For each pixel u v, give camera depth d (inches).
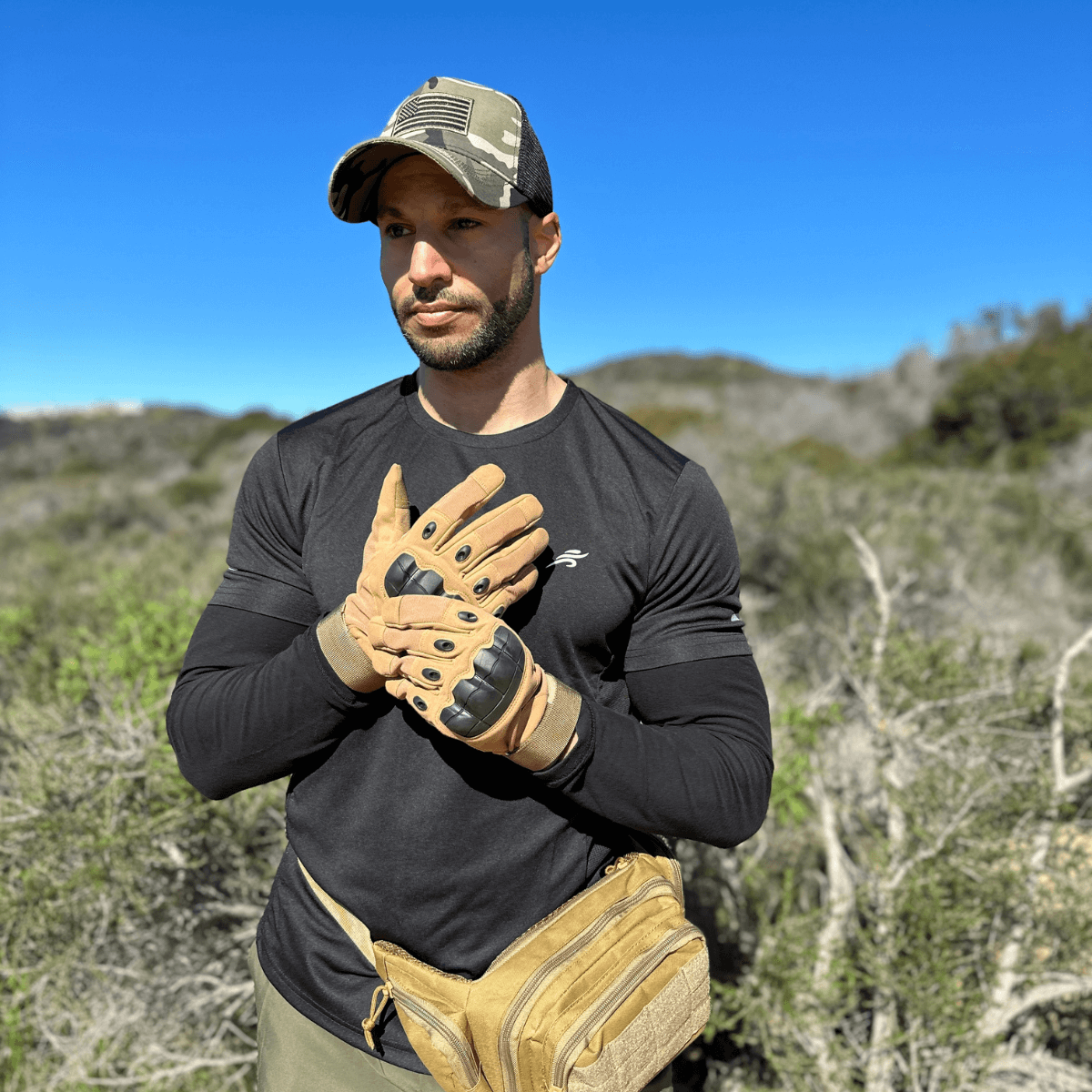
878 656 131.3
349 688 45.1
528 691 41.4
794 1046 106.8
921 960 101.9
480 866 47.8
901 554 312.5
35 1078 109.0
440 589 41.8
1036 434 861.8
